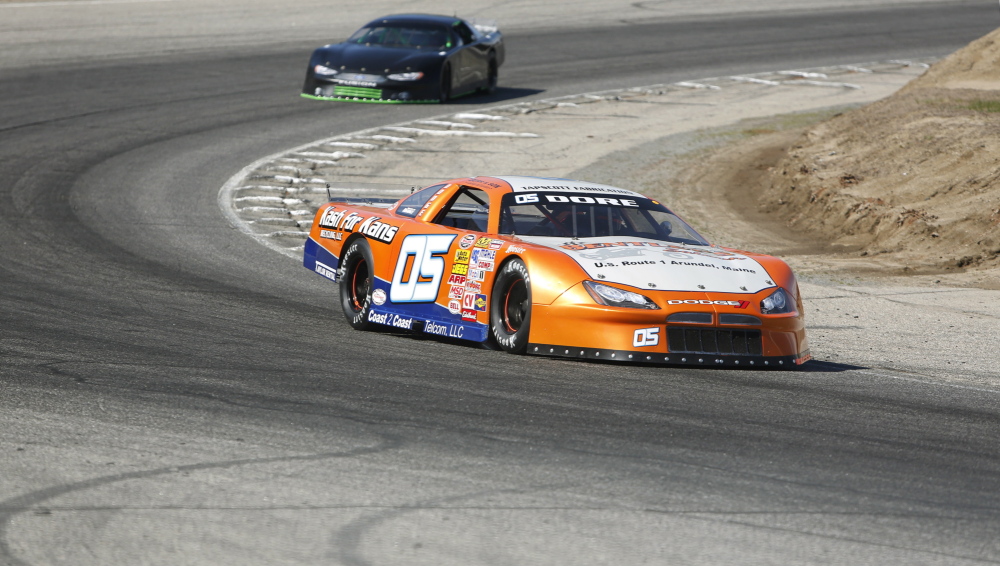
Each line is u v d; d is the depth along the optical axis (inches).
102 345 985.5
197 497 573.3
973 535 542.3
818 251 1797.5
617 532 533.6
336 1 4933.6
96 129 2583.7
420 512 555.5
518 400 799.1
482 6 4867.1
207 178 2174.0
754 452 679.7
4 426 696.4
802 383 915.4
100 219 1809.8
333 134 2591.0
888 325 1279.5
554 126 2728.8
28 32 4055.1
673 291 944.9
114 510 553.3
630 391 841.5
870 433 742.5
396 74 2928.2
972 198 1838.1
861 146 2237.9
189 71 3378.4
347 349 1013.8
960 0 5270.7
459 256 1067.3
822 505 581.6
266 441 676.1
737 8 4968.0
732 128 2760.8
